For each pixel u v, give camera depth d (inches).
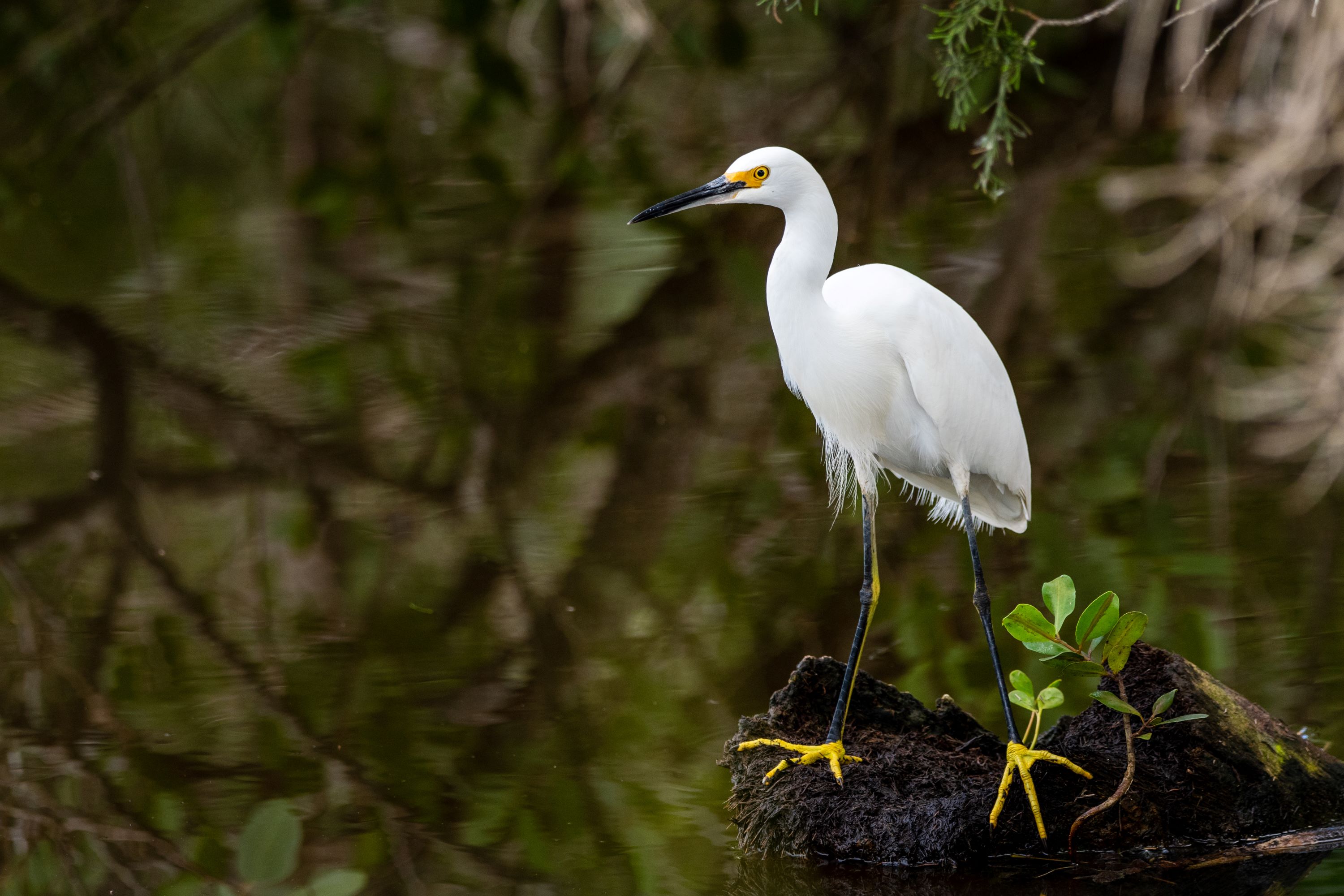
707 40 763.4
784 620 372.5
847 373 290.5
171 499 458.0
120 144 753.6
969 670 338.6
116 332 588.1
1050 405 522.0
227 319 601.3
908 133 783.1
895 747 279.0
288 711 323.3
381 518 445.1
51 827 273.0
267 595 393.4
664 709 325.1
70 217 725.9
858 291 295.3
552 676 343.0
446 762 299.4
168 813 277.4
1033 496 446.6
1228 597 362.6
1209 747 263.4
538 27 914.1
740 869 257.9
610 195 728.3
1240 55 748.6
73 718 319.9
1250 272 627.5
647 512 446.9
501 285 638.5
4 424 508.7
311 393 538.3
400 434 507.5
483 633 367.9
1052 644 253.9
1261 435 490.3
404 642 362.9
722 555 414.0
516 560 414.3
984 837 255.1
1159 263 641.0
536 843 266.5
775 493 457.7
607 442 501.0
